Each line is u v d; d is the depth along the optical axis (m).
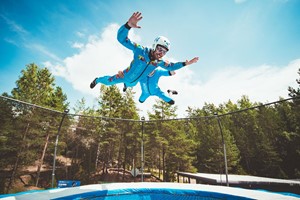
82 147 23.89
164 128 24.73
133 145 25.38
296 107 19.81
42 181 19.22
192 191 6.01
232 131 28.25
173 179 24.73
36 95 21.39
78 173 22.17
